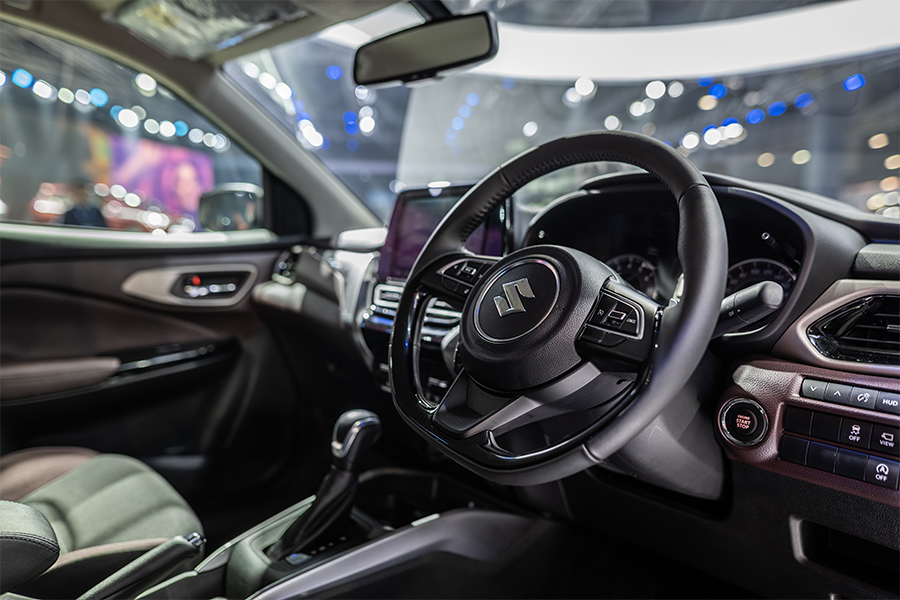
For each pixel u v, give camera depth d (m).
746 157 5.55
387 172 5.87
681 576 1.14
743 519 0.88
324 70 5.11
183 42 1.54
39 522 0.74
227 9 1.37
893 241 0.87
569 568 1.17
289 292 1.69
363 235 1.72
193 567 1.07
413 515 1.43
